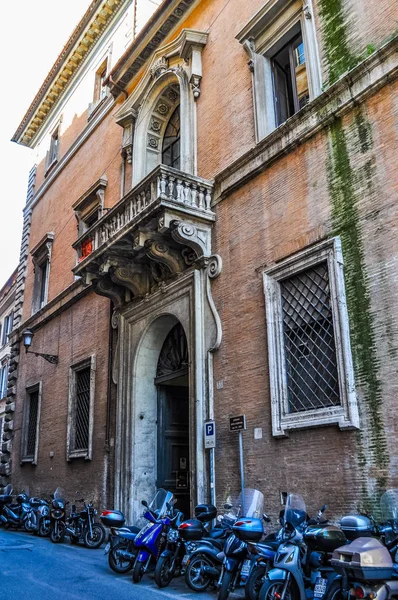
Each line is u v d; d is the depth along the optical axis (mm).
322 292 8812
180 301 11922
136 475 12383
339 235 8625
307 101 10641
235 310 10453
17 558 10023
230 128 11820
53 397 17844
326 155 9211
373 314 7824
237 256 10703
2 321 34344
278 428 8852
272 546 6316
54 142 23703
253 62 11484
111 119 17891
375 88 8562
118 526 8883
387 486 7113
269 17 11234
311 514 8008
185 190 11359
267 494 8836
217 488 9883
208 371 10664
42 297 21422
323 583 5746
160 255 11750
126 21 19078
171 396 13477
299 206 9523
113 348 14750
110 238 12281
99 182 17094
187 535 7648
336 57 9594
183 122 13312
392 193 7965
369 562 4812
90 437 14859
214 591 7320
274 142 10312
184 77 13688
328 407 8172
